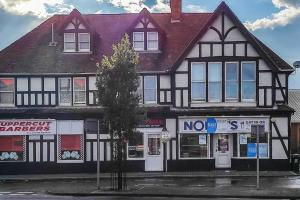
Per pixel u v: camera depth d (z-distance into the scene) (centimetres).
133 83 2602
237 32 3488
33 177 3344
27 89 3659
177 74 3516
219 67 3494
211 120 3475
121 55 2598
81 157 3584
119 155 2591
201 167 3512
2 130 3591
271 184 2753
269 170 3478
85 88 3650
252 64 3488
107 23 4022
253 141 3497
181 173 3384
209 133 3494
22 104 3656
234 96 3491
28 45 3872
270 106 3475
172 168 3519
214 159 3506
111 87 2577
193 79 3506
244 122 3469
